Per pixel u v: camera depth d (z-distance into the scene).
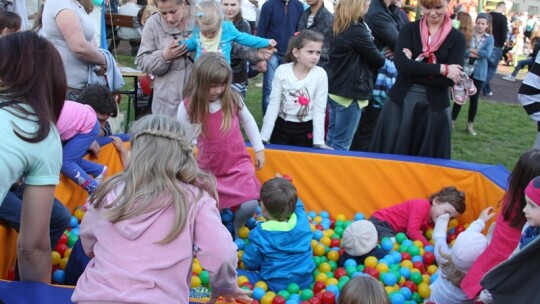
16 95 2.12
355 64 5.05
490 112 9.91
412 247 3.98
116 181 2.13
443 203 4.07
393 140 4.42
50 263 2.45
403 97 4.33
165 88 4.40
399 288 3.58
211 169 3.91
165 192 2.04
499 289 2.15
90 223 2.14
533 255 2.02
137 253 2.00
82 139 3.43
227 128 3.81
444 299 3.15
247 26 5.56
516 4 33.41
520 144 7.91
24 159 2.10
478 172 4.13
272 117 4.61
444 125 4.31
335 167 4.42
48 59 2.20
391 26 5.38
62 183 3.73
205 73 3.61
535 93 4.03
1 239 2.86
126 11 11.26
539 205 2.34
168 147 2.10
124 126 6.46
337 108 5.26
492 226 3.50
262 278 3.60
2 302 2.22
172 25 4.36
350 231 3.87
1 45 2.16
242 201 3.96
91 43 4.46
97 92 4.02
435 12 4.09
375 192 4.39
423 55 4.18
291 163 4.49
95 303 1.95
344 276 3.69
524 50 22.56
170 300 1.98
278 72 4.61
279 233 3.48
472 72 8.11
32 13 7.04
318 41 4.43
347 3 4.91
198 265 3.67
